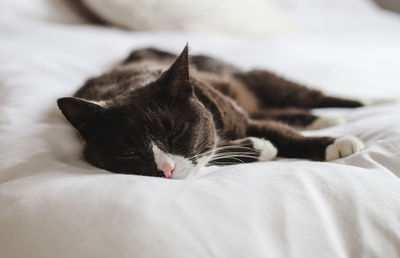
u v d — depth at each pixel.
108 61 1.97
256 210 0.74
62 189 0.78
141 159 1.08
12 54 1.78
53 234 0.69
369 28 3.22
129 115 1.11
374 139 1.09
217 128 1.32
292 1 3.88
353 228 0.75
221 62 1.92
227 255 0.67
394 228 0.74
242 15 3.03
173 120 1.13
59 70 1.68
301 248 0.71
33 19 2.52
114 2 2.64
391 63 2.14
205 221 0.70
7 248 0.70
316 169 0.85
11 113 1.21
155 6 2.74
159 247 0.66
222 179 0.82
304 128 1.47
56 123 1.27
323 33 3.12
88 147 1.13
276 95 1.82
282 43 2.50
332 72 1.98
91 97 1.35
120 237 0.67
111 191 0.75
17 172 0.94
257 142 1.23
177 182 0.82
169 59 1.87
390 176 0.85
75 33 2.28
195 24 2.84
